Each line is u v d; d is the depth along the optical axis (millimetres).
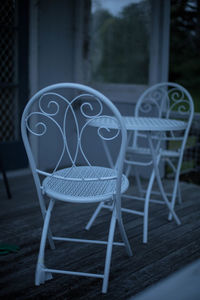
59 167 4371
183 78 12242
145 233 2342
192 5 9000
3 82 3803
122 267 1968
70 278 1834
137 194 3420
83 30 4371
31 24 3914
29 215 2793
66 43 4324
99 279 1833
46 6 4027
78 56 4391
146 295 499
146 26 4023
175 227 2605
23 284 1769
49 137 4238
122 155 1622
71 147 4516
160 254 2148
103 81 4461
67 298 1650
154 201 2855
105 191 1740
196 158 4438
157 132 3148
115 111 1552
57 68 4266
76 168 2047
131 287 1762
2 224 2586
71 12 4328
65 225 2584
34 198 3230
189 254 2158
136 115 3178
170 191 3566
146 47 4059
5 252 2104
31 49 3955
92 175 1931
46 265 1968
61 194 1693
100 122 2375
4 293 1681
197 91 12242
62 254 2111
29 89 4008
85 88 1564
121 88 4164
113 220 1749
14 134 3973
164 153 2938
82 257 2078
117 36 4297
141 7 4035
